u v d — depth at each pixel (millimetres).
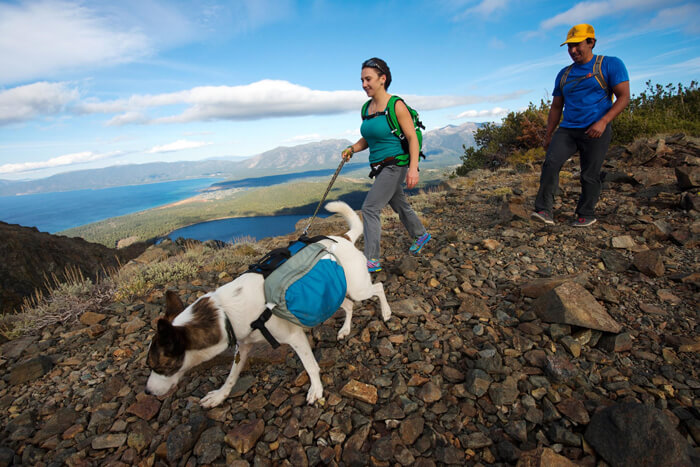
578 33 4172
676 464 1714
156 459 2336
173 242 8219
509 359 2674
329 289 2537
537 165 11609
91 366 3412
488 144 16047
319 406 2500
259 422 2398
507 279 4008
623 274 3742
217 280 5438
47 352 3699
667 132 9891
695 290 3234
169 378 2244
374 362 2904
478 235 5570
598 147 4543
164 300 4770
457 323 3262
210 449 2289
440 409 2340
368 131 3830
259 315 2404
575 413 2154
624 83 4090
